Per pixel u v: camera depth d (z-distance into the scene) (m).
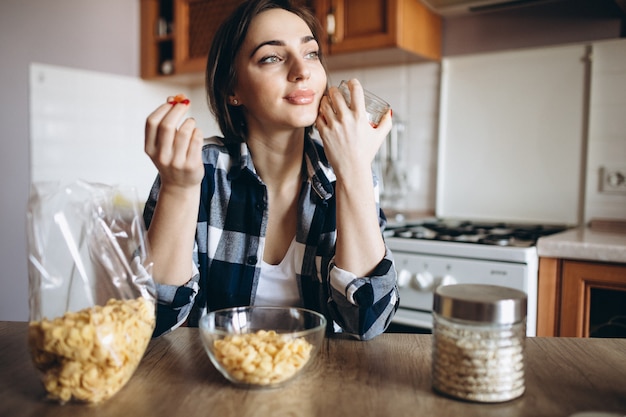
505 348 0.59
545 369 0.68
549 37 1.97
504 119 2.07
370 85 2.37
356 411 0.57
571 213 1.96
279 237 1.06
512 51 2.03
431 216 2.25
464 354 0.59
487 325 0.58
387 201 2.34
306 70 0.93
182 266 0.84
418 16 2.02
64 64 2.38
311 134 1.10
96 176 2.53
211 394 0.62
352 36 2.04
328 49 2.08
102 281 0.65
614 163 1.86
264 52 0.95
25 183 2.26
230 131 1.10
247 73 0.97
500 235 1.69
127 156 2.68
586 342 0.79
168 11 2.69
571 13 1.92
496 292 0.63
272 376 0.61
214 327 0.71
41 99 2.30
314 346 0.66
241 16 0.99
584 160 1.92
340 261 0.85
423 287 1.62
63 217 0.63
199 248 1.03
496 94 2.08
